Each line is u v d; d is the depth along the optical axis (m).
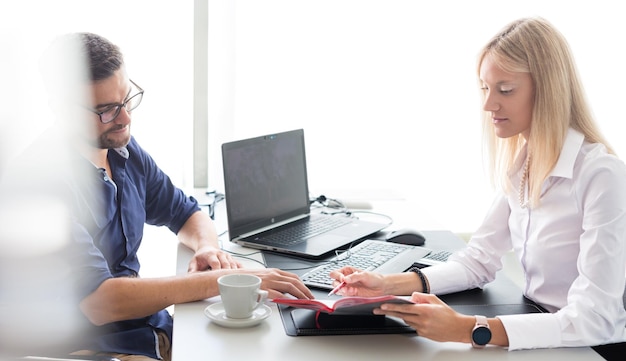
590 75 3.32
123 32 2.89
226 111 3.05
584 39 3.28
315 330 1.56
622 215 1.64
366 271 1.84
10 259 1.63
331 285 1.84
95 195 1.89
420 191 3.27
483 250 1.95
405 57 3.14
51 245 1.66
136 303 1.70
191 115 3.03
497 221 1.99
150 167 2.22
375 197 2.95
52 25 2.23
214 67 3.01
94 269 1.72
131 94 1.94
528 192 1.88
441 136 3.22
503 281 1.99
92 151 1.93
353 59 3.11
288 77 3.09
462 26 3.14
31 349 1.64
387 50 3.12
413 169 3.24
